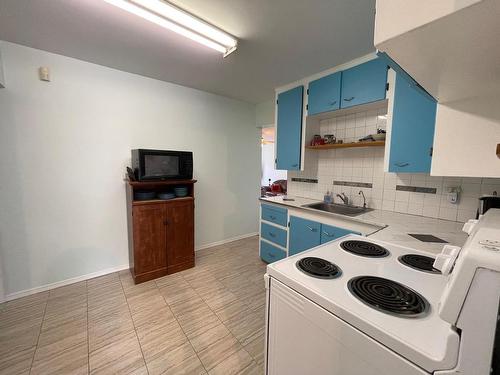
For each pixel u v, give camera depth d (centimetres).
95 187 246
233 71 249
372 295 72
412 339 55
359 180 244
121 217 265
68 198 231
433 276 89
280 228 270
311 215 232
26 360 145
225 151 357
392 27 49
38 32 178
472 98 82
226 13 153
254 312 197
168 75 265
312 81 253
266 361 95
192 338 167
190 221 276
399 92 185
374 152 231
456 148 86
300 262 98
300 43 190
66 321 182
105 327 176
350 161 252
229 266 287
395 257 108
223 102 346
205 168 336
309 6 146
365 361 62
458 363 46
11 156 202
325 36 180
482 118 80
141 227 240
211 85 297
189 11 151
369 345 60
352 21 161
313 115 260
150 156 241
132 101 262
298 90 267
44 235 222
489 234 51
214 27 167
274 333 91
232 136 363
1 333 168
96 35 182
